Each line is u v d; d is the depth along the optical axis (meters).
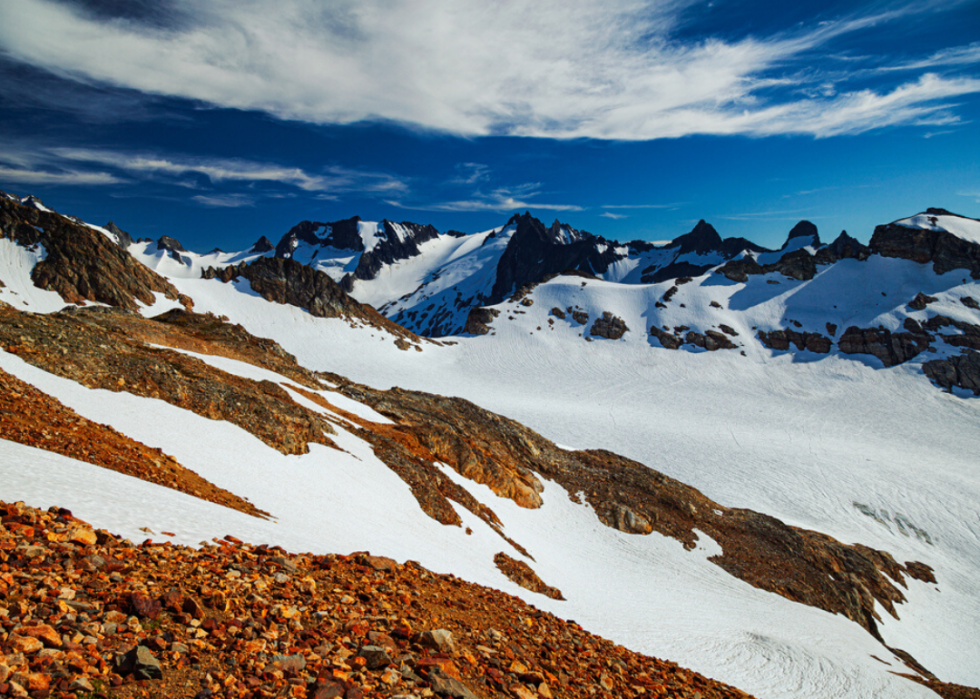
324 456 32.03
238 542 13.17
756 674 28.28
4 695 5.06
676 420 115.00
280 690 6.95
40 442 16.56
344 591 12.24
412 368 156.62
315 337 162.62
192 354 38.50
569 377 157.00
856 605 53.03
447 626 12.91
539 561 39.69
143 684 6.21
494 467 53.12
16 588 7.14
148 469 18.48
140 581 8.70
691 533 58.28
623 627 29.72
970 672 48.03
